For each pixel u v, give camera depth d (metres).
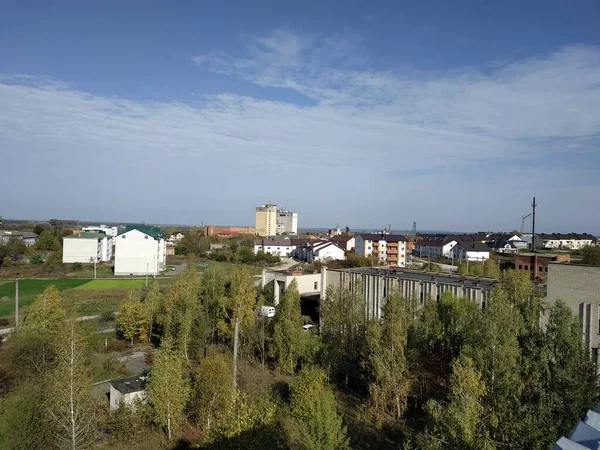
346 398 24.48
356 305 28.12
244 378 24.53
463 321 21.16
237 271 36.94
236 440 14.43
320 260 90.44
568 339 14.16
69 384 17.66
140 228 79.25
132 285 62.25
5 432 16.81
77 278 67.94
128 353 32.78
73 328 21.00
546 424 12.22
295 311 29.64
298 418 19.70
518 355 15.36
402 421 21.16
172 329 31.80
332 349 26.33
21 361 23.94
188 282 36.59
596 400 12.68
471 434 12.46
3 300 49.16
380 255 97.06
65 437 17.34
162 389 19.44
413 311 25.72
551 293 26.17
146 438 19.55
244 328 32.09
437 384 21.58
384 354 21.64
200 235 140.50
